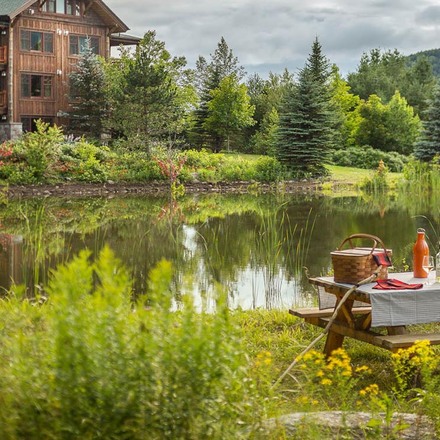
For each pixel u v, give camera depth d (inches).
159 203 927.7
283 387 207.6
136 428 108.7
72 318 108.7
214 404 114.0
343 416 148.6
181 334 113.9
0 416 109.2
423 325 282.2
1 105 1411.2
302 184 1238.3
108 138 1378.0
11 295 286.7
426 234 622.2
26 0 1398.9
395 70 2874.0
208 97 1663.4
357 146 1710.1
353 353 246.4
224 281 410.0
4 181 1055.0
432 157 1285.7
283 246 549.3
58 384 107.6
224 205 906.7
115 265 123.2
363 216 776.9
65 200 959.0
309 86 1289.4
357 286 224.8
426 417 160.4
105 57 1519.4
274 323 289.9
